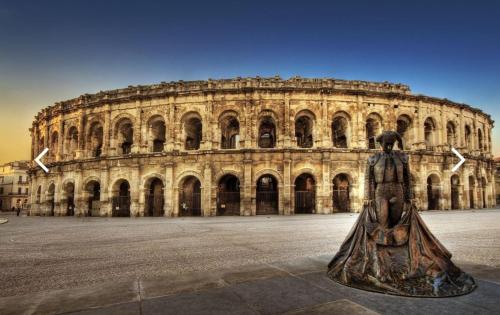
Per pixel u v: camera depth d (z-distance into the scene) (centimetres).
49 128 5534
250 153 4172
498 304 608
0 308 646
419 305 607
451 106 5012
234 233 2122
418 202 4450
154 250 1495
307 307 609
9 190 10675
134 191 4312
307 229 2264
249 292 717
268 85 4434
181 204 4306
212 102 4378
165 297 696
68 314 600
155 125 4706
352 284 739
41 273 1076
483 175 5409
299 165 4203
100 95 4884
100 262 1242
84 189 4681
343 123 4588
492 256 1175
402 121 4853
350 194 4241
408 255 743
